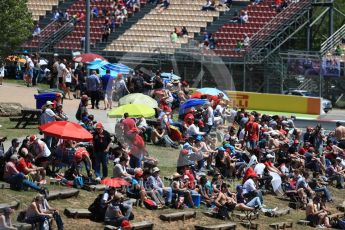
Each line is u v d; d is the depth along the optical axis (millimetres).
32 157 63844
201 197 69062
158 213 65312
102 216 60906
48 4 140125
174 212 65875
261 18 131500
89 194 64750
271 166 78000
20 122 81000
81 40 132250
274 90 122188
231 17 132875
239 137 84312
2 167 63031
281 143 83375
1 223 54406
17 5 104875
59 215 58125
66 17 135625
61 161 66562
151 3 137500
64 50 130250
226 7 134500
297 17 129875
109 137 68062
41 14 139000
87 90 92812
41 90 95812
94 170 68250
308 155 85312
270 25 129500
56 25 134875
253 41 127250
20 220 57188
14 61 114250
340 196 83375
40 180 64062
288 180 77938
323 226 73188
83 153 66250
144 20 134875
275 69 122500
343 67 122250
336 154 87438
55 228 58656
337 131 92250
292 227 71438
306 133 89812
